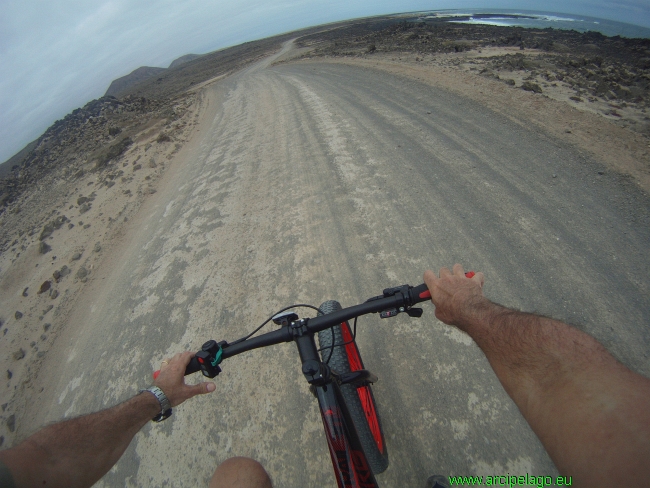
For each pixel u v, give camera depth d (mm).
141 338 4219
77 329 5047
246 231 5617
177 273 5145
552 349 870
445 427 2521
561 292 3395
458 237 4402
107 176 10438
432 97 9531
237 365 3385
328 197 5918
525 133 6555
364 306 1429
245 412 2984
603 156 5379
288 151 8297
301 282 4297
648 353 2713
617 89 8945
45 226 8516
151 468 2830
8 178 16562
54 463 867
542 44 19000
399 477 2330
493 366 971
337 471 1448
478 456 2322
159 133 13375
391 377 2934
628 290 3262
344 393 1997
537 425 758
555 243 3988
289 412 2893
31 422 3883
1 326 6008
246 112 13641
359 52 22891
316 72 18922
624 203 4355
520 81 10086
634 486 512
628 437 575
